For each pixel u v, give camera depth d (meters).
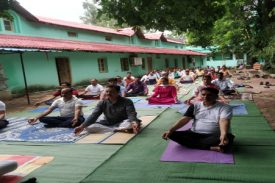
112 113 6.04
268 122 6.16
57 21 20.20
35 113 9.14
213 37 28.09
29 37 16.86
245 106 8.05
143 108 8.79
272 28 13.31
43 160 4.50
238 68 32.53
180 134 4.61
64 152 4.88
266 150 4.40
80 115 6.57
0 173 3.50
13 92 14.66
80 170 4.06
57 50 13.99
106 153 4.71
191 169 3.85
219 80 10.08
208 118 4.60
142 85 12.04
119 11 8.93
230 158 4.11
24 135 6.05
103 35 24.44
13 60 14.70
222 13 9.29
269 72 20.83
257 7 14.75
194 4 8.21
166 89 9.42
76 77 19.08
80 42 20.89
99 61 21.72
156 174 3.77
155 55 31.12
